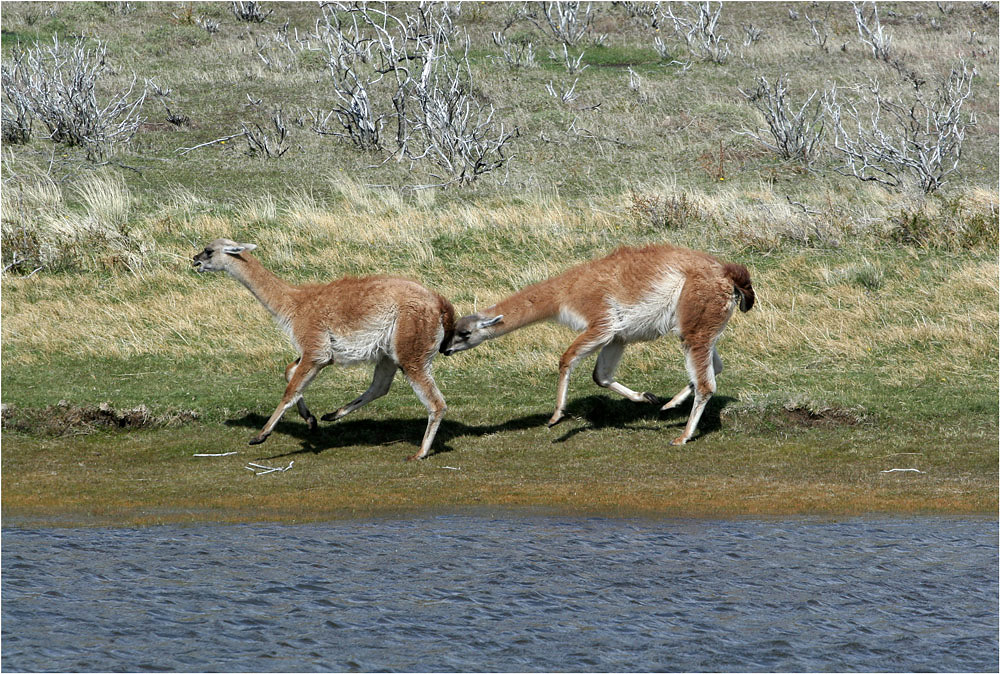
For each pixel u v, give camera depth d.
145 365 48.69
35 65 92.56
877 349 48.94
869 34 112.44
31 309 55.19
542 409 43.97
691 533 30.34
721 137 86.62
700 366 39.97
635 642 22.78
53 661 21.64
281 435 41.78
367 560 27.86
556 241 63.88
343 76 95.81
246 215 67.81
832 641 22.83
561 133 88.75
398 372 47.41
